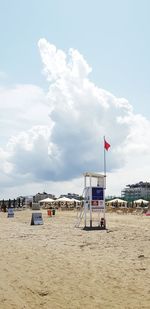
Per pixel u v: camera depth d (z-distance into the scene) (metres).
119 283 8.44
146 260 11.56
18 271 9.63
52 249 14.20
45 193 158.25
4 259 11.52
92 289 7.90
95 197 25.22
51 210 49.09
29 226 28.47
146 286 8.14
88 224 30.78
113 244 16.03
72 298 7.22
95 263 11.01
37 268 10.12
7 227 27.25
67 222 33.66
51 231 23.45
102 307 6.64
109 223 31.48
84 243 16.47
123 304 6.80
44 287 8.04
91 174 25.38
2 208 77.69
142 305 6.72
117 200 70.75
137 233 21.45
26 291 7.66
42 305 6.75
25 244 15.86
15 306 6.60
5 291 7.54
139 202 70.31
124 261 11.38
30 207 89.69
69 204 88.19
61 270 9.89
